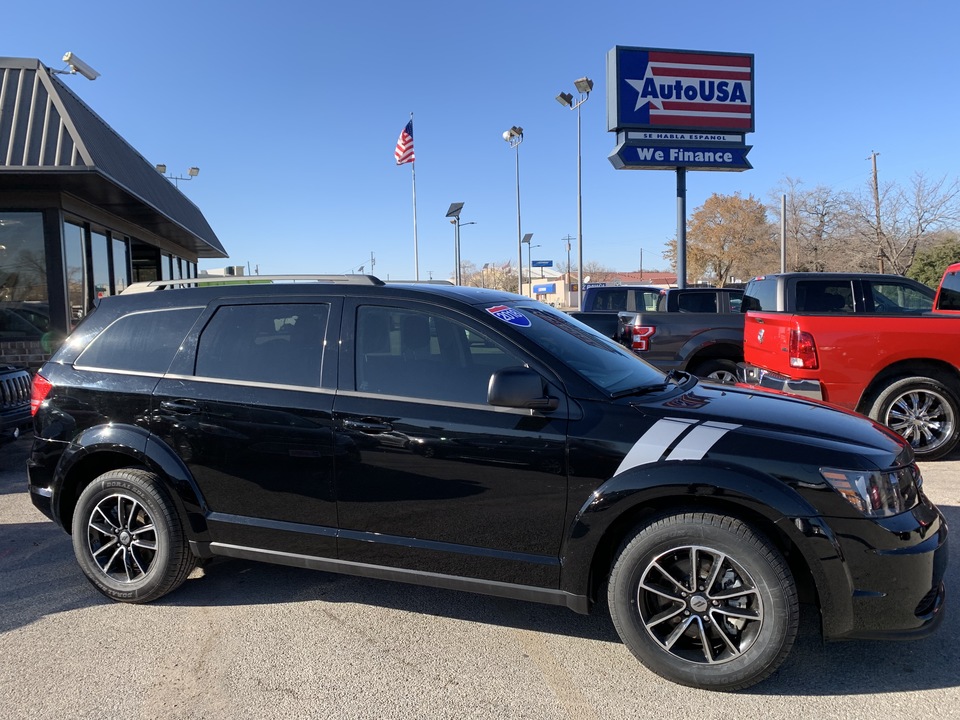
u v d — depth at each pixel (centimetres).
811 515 273
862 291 735
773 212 3928
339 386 343
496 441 311
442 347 344
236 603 378
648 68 1748
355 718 273
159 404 367
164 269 1869
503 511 312
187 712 278
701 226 5294
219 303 378
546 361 323
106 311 403
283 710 279
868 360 638
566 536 303
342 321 354
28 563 441
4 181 934
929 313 724
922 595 279
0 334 1010
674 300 1052
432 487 321
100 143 993
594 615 362
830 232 3453
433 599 382
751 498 275
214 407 356
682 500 294
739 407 326
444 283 417
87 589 400
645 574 294
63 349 404
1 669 312
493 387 302
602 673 305
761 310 781
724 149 1791
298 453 340
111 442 371
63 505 395
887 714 272
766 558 275
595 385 318
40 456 391
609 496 292
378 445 328
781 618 275
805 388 645
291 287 371
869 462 281
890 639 279
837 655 317
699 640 297
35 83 916
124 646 332
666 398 329
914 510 288
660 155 1769
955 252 2802
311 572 421
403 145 2744
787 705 279
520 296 418
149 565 378
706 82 1767
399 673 306
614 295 1284
